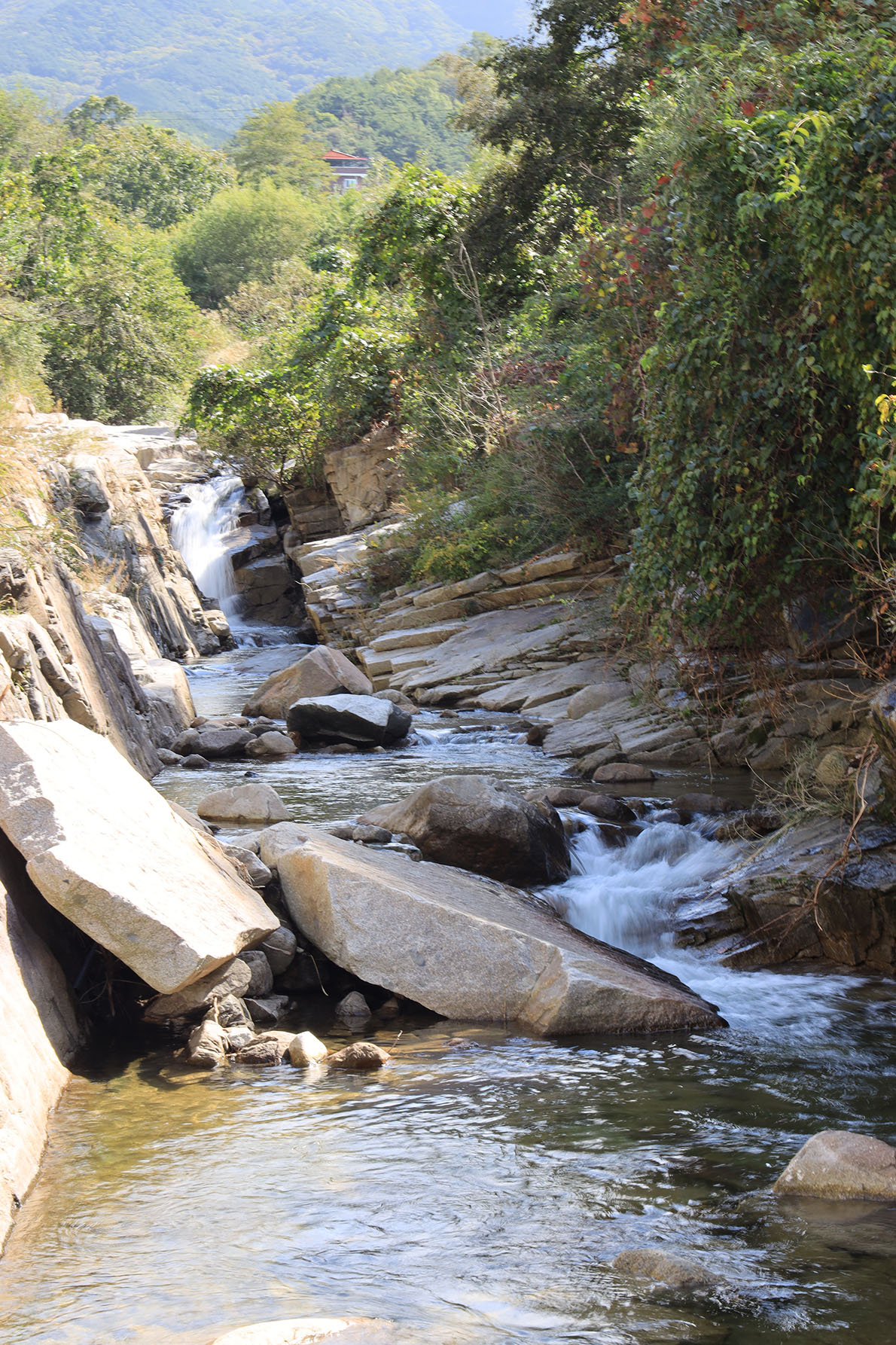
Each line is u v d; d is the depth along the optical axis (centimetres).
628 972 691
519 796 889
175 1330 339
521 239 2692
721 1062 591
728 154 933
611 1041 628
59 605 1133
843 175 826
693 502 1006
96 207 4991
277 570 3169
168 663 1698
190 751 1413
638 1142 488
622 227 1531
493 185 2708
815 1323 342
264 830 808
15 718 768
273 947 697
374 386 2948
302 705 1469
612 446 1831
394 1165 465
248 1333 320
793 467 973
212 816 1005
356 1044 595
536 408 1961
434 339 2673
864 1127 503
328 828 866
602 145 2575
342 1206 428
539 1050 612
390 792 1141
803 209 823
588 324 1917
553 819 914
